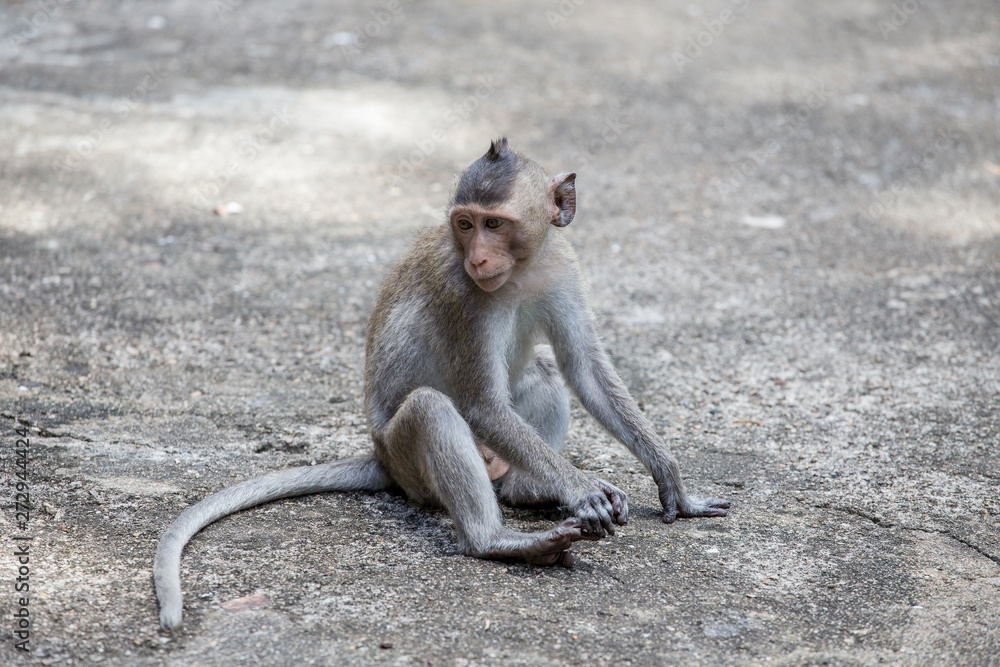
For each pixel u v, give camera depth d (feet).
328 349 39.81
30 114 63.67
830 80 74.18
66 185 54.13
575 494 25.23
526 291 27.25
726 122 66.69
